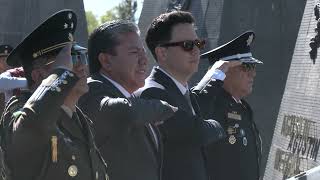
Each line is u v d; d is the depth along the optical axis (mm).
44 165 6766
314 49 26406
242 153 12289
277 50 49844
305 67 27203
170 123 9750
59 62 7258
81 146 7320
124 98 8438
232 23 51094
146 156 8930
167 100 10219
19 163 6684
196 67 10719
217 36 51562
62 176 6898
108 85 8945
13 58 7508
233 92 12695
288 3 49500
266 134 49062
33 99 6500
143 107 8281
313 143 24766
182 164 9945
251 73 12914
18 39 56688
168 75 10602
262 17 50281
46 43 7270
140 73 9273
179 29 10562
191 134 9766
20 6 56938
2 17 56438
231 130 12258
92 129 7961
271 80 49688
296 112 27047
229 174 12094
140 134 8883
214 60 13289
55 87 6570
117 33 9164
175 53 10555
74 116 7445
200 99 11625
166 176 9930
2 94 13664
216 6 52344
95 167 7406
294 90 27953
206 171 10570
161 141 9523
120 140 8539
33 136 6488
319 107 24906
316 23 26594
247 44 13047
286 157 26938
